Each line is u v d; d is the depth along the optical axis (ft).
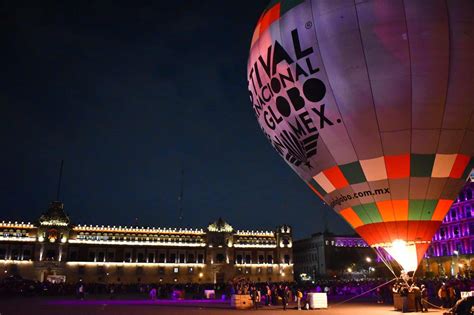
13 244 322.34
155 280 344.28
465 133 69.62
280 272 371.35
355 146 72.54
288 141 82.89
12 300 155.63
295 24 74.74
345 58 69.31
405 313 83.66
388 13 67.15
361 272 428.56
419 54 66.33
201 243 364.17
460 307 57.57
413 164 70.79
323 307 104.22
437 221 74.43
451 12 66.39
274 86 79.41
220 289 242.37
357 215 77.46
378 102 68.80
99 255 339.36
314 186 84.12
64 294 212.84
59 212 339.16
